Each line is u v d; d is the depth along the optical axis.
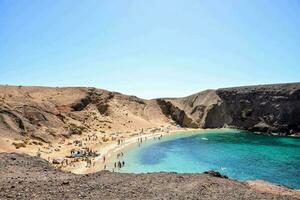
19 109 76.19
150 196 14.82
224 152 80.88
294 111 130.88
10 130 64.06
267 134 128.12
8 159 22.33
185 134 120.00
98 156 64.19
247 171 56.19
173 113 149.75
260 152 81.62
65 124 87.44
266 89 144.75
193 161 66.38
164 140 101.00
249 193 16.77
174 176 19.61
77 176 19.23
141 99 151.88
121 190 15.62
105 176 19.03
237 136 119.06
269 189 19.45
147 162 63.03
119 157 65.62
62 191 14.70
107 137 91.56
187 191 16.09
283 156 75.31
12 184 15.23
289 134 126.25
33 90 118.12
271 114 136.50
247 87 152.75
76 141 75.75
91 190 15.32
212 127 144.00
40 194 13.98
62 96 118.56
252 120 140.12
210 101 152.88
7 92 93.81
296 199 16.91
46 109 88.88
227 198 15.31
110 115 120.75
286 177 51.12
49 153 58.91
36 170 20.20
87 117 109.00
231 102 150.38
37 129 72.50
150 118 139.88
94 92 130.75
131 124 120.75
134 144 86.88
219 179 20.22
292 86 138.50
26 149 56.59
